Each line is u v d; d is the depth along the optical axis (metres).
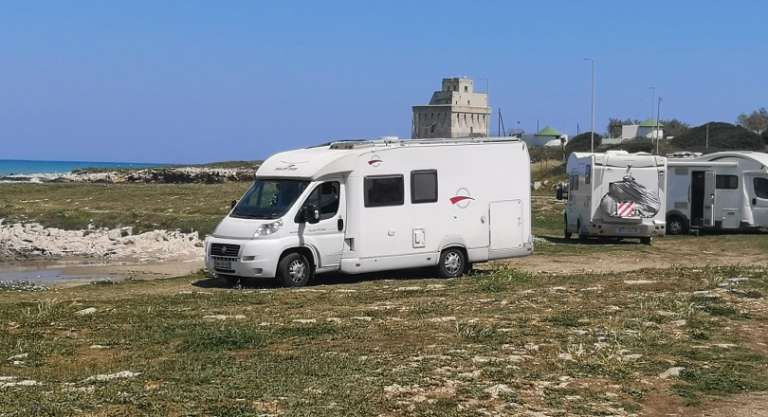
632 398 8.34
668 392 8.58
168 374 8.69
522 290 15.20
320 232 17.42
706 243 30.55
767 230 35.94
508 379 8.77
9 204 57.09
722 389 8.69
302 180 17.58
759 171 34.03
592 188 29.52
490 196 19.39
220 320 12.34
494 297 14.37
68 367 9.22
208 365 9.20
